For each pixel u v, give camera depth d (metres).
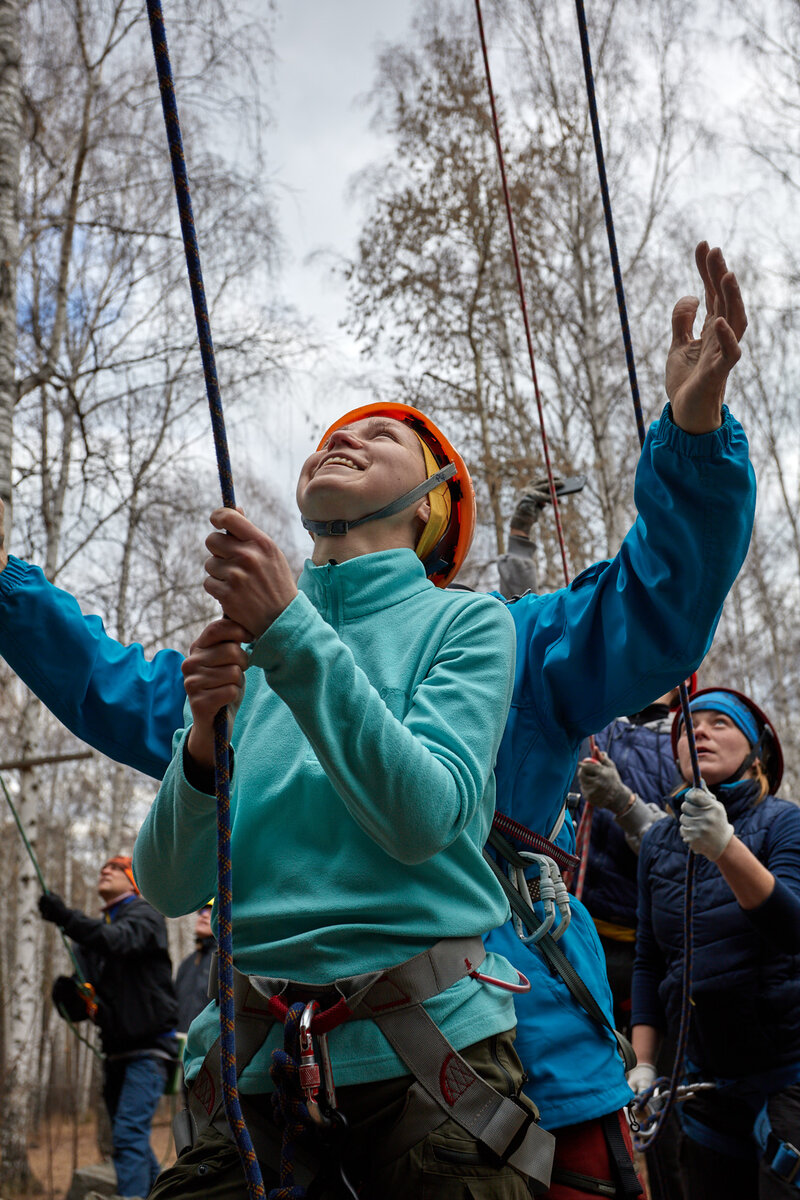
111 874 6.63
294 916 1.39
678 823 3.21
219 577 1.26
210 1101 1.47
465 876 1.45
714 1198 2.96
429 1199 1.30
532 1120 1.39
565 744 1.79
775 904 2.72
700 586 1.58
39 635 1.93
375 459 1.74
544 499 3.94
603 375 14.67
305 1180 1.34
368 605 1.62
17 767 7.17
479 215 14.52
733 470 1.52
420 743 1.35
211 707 1.26
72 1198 7.23
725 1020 2.86
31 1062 10.18
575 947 1.71
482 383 14.65
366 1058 1.33
